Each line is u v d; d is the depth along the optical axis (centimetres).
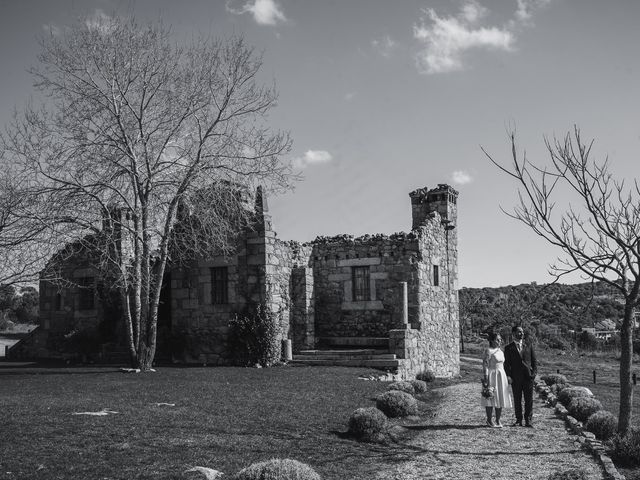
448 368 2752
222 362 2327
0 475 711
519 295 5859
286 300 2417
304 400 1371
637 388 2427
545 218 947
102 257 2244
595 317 5512
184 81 2166
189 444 904
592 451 960
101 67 2070
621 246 921
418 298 2430
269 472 636
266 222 2312
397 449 1004
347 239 2598
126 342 2586
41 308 2897
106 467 766
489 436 1112
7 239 1914
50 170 2048
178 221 2248
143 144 2058
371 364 2152
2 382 1634
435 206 2888
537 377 2206
